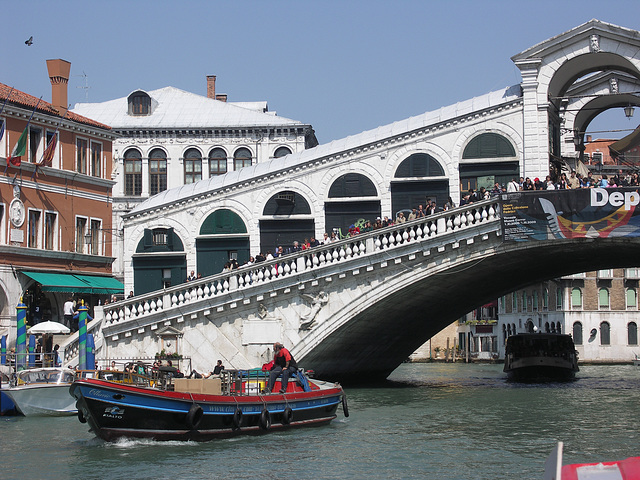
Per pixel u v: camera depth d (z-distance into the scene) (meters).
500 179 30.06
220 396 18.77
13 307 31.17
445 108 31.19
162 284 32.62
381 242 27.55
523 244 26.58
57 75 35.25
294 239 31.81
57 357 27.09
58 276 33.12
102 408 17.59
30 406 23.23
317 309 27.66
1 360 26.84
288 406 20.31
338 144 32.16
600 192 25.89
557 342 37.72
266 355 27.89
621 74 35.91
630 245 26.72
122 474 15.65
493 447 18.08
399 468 16.08
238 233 32.16
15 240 31.42
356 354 32.53
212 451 17.70
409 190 30.89
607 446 18.05
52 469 16.08
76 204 34.72
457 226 26.77
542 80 29.62
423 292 29.64
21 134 31.59
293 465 16.36
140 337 28.58
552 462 9.66
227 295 27.98
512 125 30.02
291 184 31.88
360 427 21.08
